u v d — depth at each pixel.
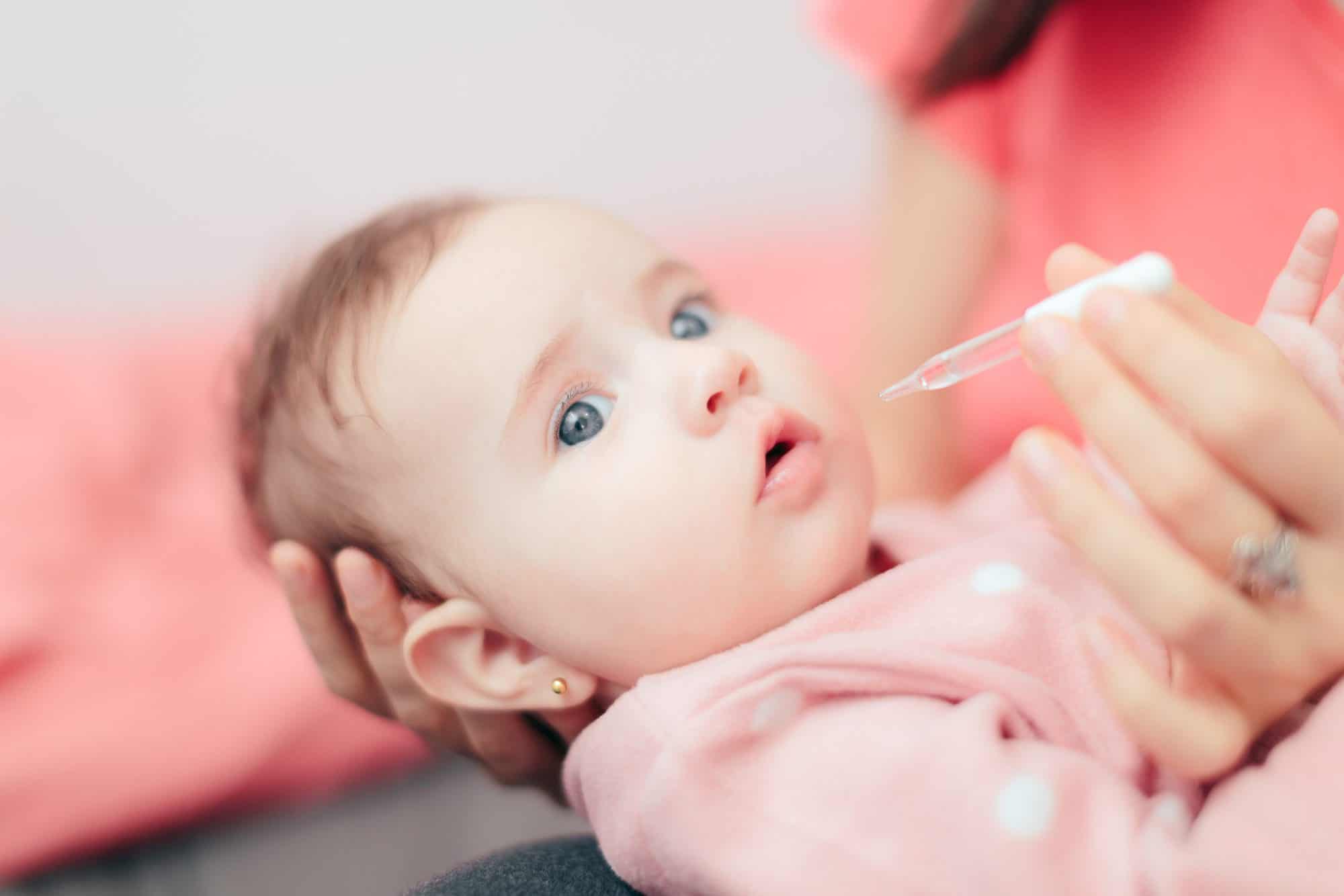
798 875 0.67
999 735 0.71
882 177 1.50
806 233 2.26
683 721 0.74
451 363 0.83
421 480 0.85
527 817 1.32
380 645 0.91
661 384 0.81
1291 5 1.01
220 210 2.08
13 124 1.96
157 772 1.18
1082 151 1.19
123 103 2.01
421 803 1.31
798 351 0.90
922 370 0.67
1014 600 0.79
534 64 2.22
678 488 0.78
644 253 0.90
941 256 1.42
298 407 0.91
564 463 0.82
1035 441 0.56
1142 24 1.12
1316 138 1.01
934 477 1.41
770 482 0.80
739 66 2.30
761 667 0.75
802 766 0.72
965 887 0.64
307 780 1.25
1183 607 0.53
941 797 0.67
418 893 0.76
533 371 0.82
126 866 1.18
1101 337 0.54
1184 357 0.52
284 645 1.30
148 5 2.00
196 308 1.98
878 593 0.81
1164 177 1.12
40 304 1.98
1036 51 1.25
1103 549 0.54
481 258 0.86
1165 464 0.53
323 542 0.95
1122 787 0.67
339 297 0.90
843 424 0.85
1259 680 0.56
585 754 0.79
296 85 2.10
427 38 2.16
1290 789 0.58
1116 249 1.17
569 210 0.91
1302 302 0.65
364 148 2.16
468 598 0.87
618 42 2.25
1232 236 1.08
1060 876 0.63
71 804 1.15
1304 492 0.53
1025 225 1.29
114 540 1.46
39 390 1.68
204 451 1.63
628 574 0.79
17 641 1.26
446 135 2.20
